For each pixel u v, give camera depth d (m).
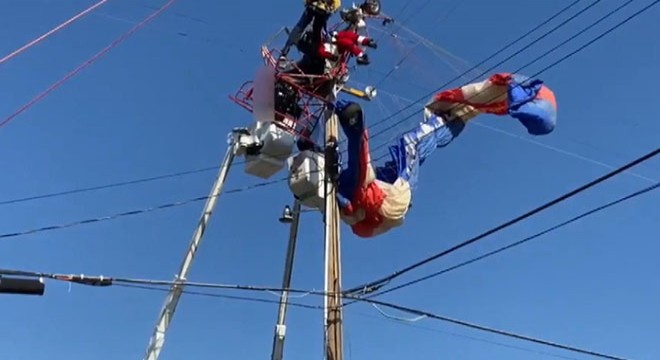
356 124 14.12
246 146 15.21
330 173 14.41
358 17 15.12
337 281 13.38
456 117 15.68
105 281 11.28
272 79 14.52
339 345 12.70
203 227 15.04
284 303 15.70
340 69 15.04
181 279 14.59
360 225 14.87
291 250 16.11
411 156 15.12
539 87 15.09
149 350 13.93
